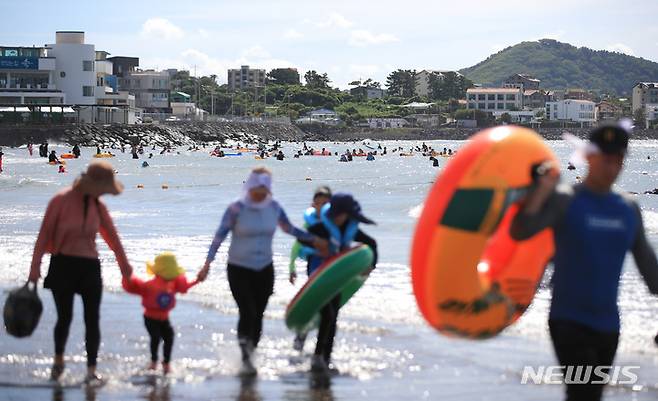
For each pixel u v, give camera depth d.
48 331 16.47
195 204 51.41
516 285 9.74
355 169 113.81
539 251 9.73
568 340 9.20
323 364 13.95
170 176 90.75
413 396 12.55
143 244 30.22
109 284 21.38
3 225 36.91
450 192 9.02
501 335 16.05
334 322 14.27
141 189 68.00
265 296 14.47
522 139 9.10
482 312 9.52
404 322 17.22
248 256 14.20
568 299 9.24
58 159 127.50
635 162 154.75
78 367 14.08
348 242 14.76
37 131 189.12
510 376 13.51
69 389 12.89
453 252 9.07
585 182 9.37
